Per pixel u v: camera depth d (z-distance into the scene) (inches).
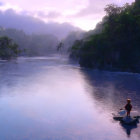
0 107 1232.8
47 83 2140.7
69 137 824.9
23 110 1179.9
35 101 1373.0
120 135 838.5
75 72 3388.3
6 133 868.0
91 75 2965.1
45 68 4067.4
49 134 855.1
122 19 3858.3
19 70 3592.5
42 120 1019.3
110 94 1592.0
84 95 1558.8
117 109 1183.6
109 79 2522.1
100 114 1101.7
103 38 4237.2
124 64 3644.2
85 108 1210.0
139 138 810.8
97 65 4052.7
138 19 3782.0
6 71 3405.5
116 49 3833.7
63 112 1142.3
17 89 1781.5
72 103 1325.0
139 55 3489.2
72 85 2027.6
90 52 4409.5
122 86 1985.7
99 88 1868.8
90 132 871.1
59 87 1904.5
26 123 981.2
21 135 847.1
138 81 2351.1
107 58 3927.2
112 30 4357.8
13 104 1298.0
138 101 1358.3
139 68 3353.8
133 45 3644.2
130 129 898.7
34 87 1886.1
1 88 1824.6
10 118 1048.8
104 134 850.1
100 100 1402.6
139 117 1021.8
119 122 984.9
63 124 965.8
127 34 3838.6
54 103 1328.7
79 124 961.5
